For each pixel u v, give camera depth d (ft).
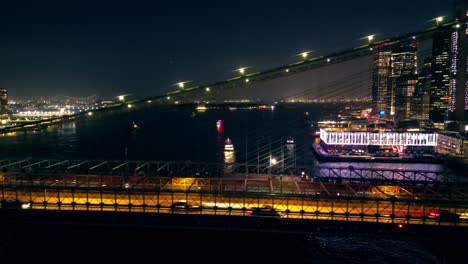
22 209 225.76
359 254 255.70
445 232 207.31
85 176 286.87
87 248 237.45
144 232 246.68
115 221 225.15
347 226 212.02
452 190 258.37
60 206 229.04
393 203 210.18
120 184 285.02
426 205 221.87
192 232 246.27
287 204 220.84
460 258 246.68
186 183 279.49
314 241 271.28
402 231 209.36
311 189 262.06
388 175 542.57
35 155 650.43
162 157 653.71
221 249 242.37
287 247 249.14
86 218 225.56
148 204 239.30
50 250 234.17
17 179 294.25
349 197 213.87
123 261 224.33
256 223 218.18
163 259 228.02
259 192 228.43
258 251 240.73
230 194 223.10
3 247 232.32
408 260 247.50
